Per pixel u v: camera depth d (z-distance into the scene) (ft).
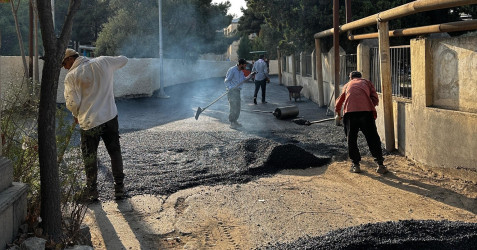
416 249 12.59
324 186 21.66
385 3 49.83
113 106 19.02
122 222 16.97
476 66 20.65
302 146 29.91
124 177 21.18
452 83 22.40
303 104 56.18
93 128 18.30
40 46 83.30
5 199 10.71
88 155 18.28
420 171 23.72
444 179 21.86
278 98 64.85
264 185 21.89
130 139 33.30
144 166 25.32
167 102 61.11
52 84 12.23
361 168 24.68
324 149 28.91
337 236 13.50
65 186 15.56
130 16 90.27
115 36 88.38
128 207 18.63
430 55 23.81
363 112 23.32
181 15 94.73
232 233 16.03
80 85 18.12
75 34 125.59
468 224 14.08
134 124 41.27
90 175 18.71
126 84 63.72
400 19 48.93
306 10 55.47
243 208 18.54
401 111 27.07
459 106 21.98
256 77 56.39
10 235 11.16
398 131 27.55
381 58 27.66
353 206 18.63
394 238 13.10
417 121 24.91
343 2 52.06
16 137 15.25
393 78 29.01
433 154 23.40
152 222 17.06
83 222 16.79
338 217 17.37
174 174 23.65
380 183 21.94
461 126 21.16
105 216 17.56
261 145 28.45
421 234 13.38
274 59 146.00
